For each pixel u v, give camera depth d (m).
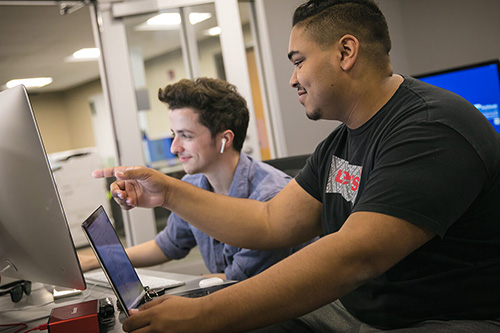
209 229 1.27
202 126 1.52
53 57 8.21
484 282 0.91
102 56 3.75
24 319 1.15
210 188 1.69
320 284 0.81
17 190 1.05
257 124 4.23
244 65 3.79
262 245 1.26
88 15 5.96
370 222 0.82
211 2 3.75
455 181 0.84
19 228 1.10
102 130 10.96
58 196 1.01
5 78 9.29
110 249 1.05
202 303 0.81
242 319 0.80
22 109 0.99
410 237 0.82
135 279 1.17
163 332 0.80
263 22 4.14
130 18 3.74
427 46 4.85
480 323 0.89
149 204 1.27
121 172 1.21
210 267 1.66
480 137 0.88
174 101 1.53
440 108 0.90
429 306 0.92
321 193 1.24
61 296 1.33
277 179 1.56
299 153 4.23
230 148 1.58
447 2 4.64
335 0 1.03
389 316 0.96
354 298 1.04
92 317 0.94
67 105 11.90
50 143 11.66
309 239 1.29
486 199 0.90
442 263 0.91
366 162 1.02
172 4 3.71
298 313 0.81
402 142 0.88
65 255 1.06
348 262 0.81
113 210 4.33
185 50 3.87
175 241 1.74
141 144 3.73
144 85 3.80
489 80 2.53
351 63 1.01
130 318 0.82
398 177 0.84
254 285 0.82
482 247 0.92
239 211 1.26
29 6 5.25
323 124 4.32
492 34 4.40
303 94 1.10
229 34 3.76
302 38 1.05
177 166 3.93
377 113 1.03
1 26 5.92
